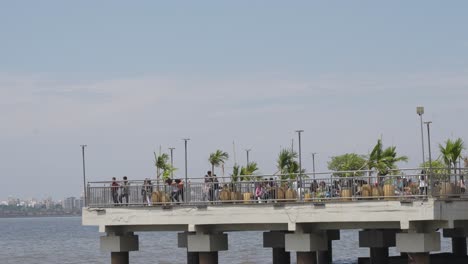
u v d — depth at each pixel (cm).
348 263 17425
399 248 10769
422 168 10706
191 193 11800
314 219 10950
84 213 12356
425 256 10731
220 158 14825
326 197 11075
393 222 10944
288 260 13200
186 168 12181
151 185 12044
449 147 11888
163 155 14275
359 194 10850
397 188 10656
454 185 10831
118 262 12288
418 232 10731
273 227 11538
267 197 11419
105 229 12300
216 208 11544
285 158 13288
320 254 14050
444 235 13638
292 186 11306
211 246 11725
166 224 11869
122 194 12188
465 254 14700
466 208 10888
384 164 12812
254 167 13738
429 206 10381
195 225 11694
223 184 11644
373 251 12594
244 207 11381
